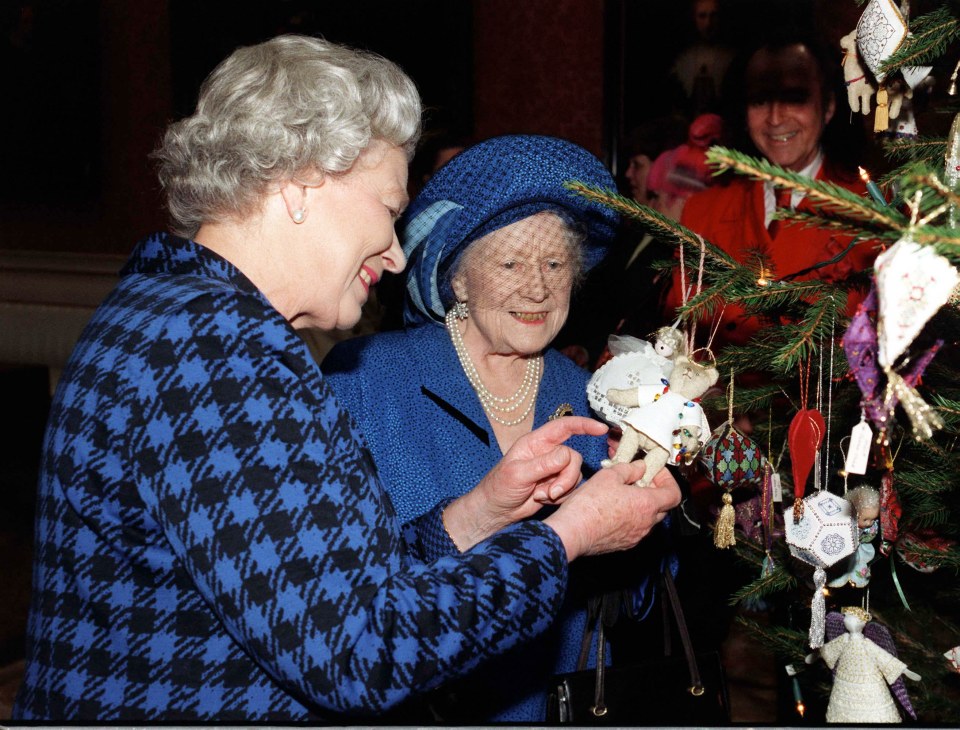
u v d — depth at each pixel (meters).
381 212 1.23
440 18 5.27
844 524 1.55
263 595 0.97
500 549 1.09
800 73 3.45
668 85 4.73
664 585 1.75
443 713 1.67
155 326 1.05
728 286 1.46
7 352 6.06
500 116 5.29
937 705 1.84
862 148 3.49
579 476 1.36
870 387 1.09
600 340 2.64
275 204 1.17
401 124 1.23
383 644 0.98
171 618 1.04
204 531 0.98
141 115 5.81
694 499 2.47
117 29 5.76
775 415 1.96
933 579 2.23
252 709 1.06
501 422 1.82
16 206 6.09
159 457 1.00
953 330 1.34
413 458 1.73
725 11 4.57
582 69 5.11
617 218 1.80
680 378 1.47
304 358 1.09
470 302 1.79
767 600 2.31
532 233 1.71
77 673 1.04
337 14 5.39
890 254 0.90
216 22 5.54
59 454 1.05
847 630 1.67
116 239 5.97
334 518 1.01
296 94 1.15
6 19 5.80
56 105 5.89
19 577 4.34
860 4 1.75
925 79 1.81
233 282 1.13
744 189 3.38
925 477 1.65
